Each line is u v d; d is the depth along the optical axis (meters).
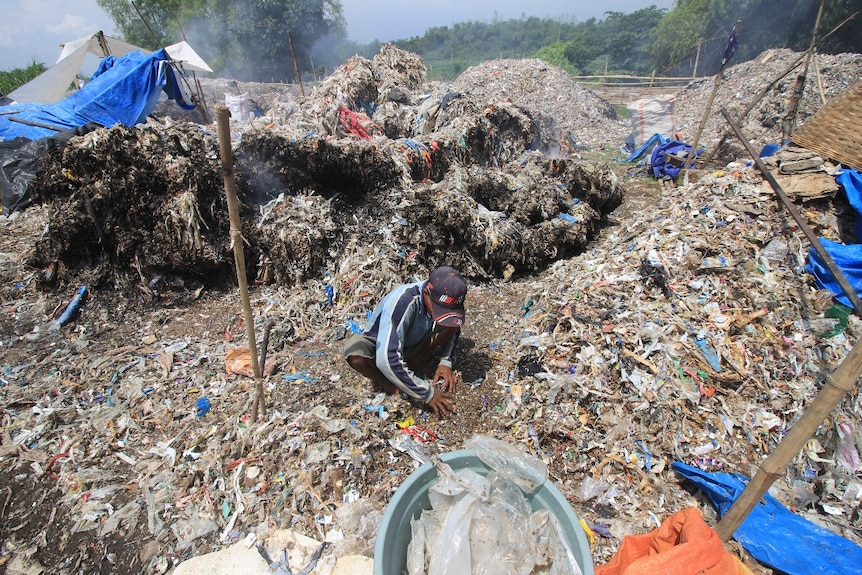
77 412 3.01
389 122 7.23
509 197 5.21
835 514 2.32
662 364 2.92
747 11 21.78
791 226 3.74
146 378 3.32
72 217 4.16
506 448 1.91
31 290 4.34
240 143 4.61
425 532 1.69
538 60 15.95
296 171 4.75
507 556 1.54
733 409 2.75
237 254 2.29
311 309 4.13
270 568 2.14
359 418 2.88
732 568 1.46
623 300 3.47
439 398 2.90
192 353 3.62
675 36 26.53
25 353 3.60
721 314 3.20
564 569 1.54
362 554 2.21
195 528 2.31
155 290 4.32
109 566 2.18
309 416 2.85
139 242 4.28
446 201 4.70
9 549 2.25
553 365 3.14
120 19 26.28
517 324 3.95
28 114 8.00
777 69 12.47
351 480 2.51
